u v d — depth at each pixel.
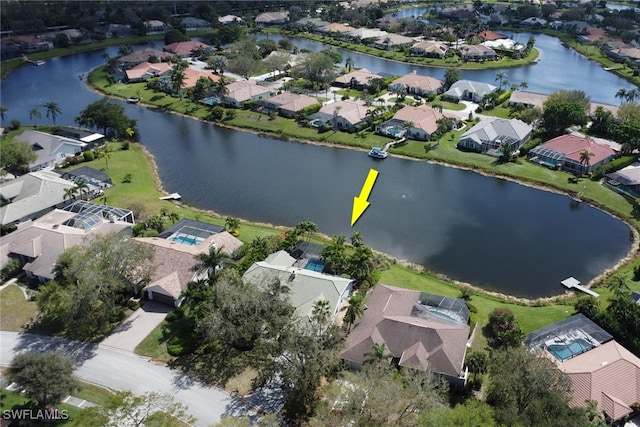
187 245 102.81
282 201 131.75
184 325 85.44
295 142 171.25
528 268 105.50
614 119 168.25
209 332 75.19
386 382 63.22
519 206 130.75
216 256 90.25
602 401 69.19
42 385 62.59
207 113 195.38
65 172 135.25
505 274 103.44
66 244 98.69
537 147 153.88
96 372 75.81
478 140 159.00
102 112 166.62
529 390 61.72
